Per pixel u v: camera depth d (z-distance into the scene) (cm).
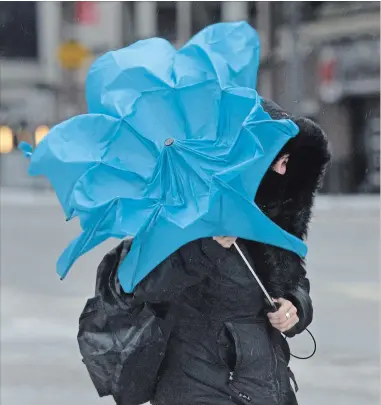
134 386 938
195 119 925
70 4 9844
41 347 2050
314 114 8094
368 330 2178
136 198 878
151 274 901
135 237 871
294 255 970
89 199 881
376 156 8019
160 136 918
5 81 10669
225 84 927
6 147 9912
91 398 1697
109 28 9894
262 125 875
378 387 1748
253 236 884
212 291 932
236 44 959
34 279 2975
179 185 892
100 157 898
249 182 871
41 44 10900
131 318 932
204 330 937
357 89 8006
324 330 2184
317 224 4881
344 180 8038
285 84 8181
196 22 9769
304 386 1759
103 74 945
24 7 11025
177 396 941
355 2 7875
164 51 959
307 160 986
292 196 995
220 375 936
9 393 1719
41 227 4962
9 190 9269
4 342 2091
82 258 3372
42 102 8606
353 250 3678
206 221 873
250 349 933
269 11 8512
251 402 931
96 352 934
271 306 948
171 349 946
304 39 8200
